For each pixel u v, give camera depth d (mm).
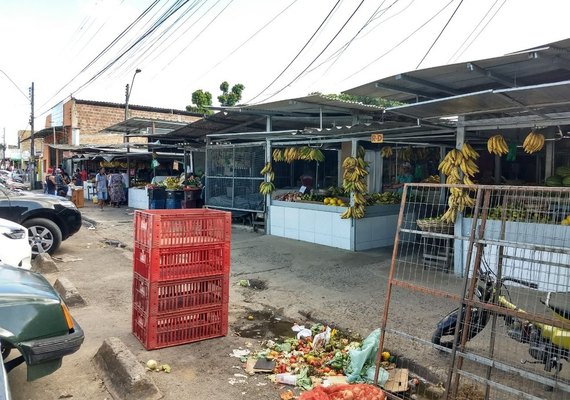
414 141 10062
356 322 5430
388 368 4254
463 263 7250
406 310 5797
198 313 4789
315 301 6262
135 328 4914
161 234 4484
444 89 7090
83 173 24688
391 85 6945
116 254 9625
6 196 8797
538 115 6277
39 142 43281
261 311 5969
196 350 4613
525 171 10852
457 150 7387
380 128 7859
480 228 3275
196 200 15438
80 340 3643
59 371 4125
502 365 3041
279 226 11438
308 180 12742
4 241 6457
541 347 3754
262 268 8148
